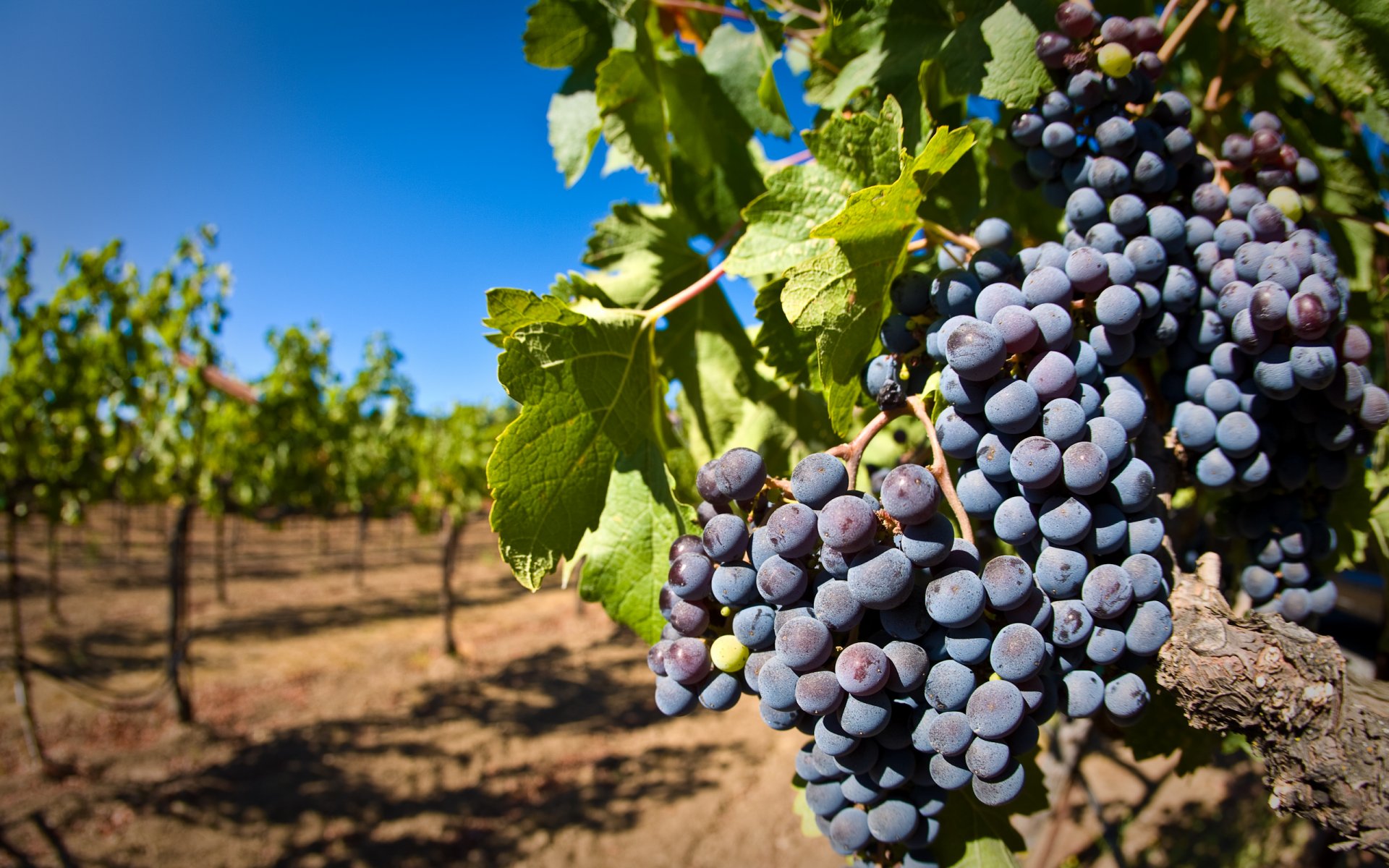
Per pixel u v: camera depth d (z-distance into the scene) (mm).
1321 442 1327
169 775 9039
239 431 13156
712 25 2283
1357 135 1827
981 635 1028
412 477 20609
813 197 1399
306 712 11328
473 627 17219
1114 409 1132
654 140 1959
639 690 12984
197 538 29609
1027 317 1066
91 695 11219
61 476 10375
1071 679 1133
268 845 7805
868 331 1327
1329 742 986
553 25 2023
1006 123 1688
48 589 17875
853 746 1069
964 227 1638
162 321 10938
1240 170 1445
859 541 984
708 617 1204
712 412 2117
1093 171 1308
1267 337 1238
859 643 1025
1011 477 1085
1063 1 1360
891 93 1600
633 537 1600
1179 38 1320
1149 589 1085
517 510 1376
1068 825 6344
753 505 1199
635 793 9156
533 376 1381
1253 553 1483
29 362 9812
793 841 7945
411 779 9438
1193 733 1628
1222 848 5176
